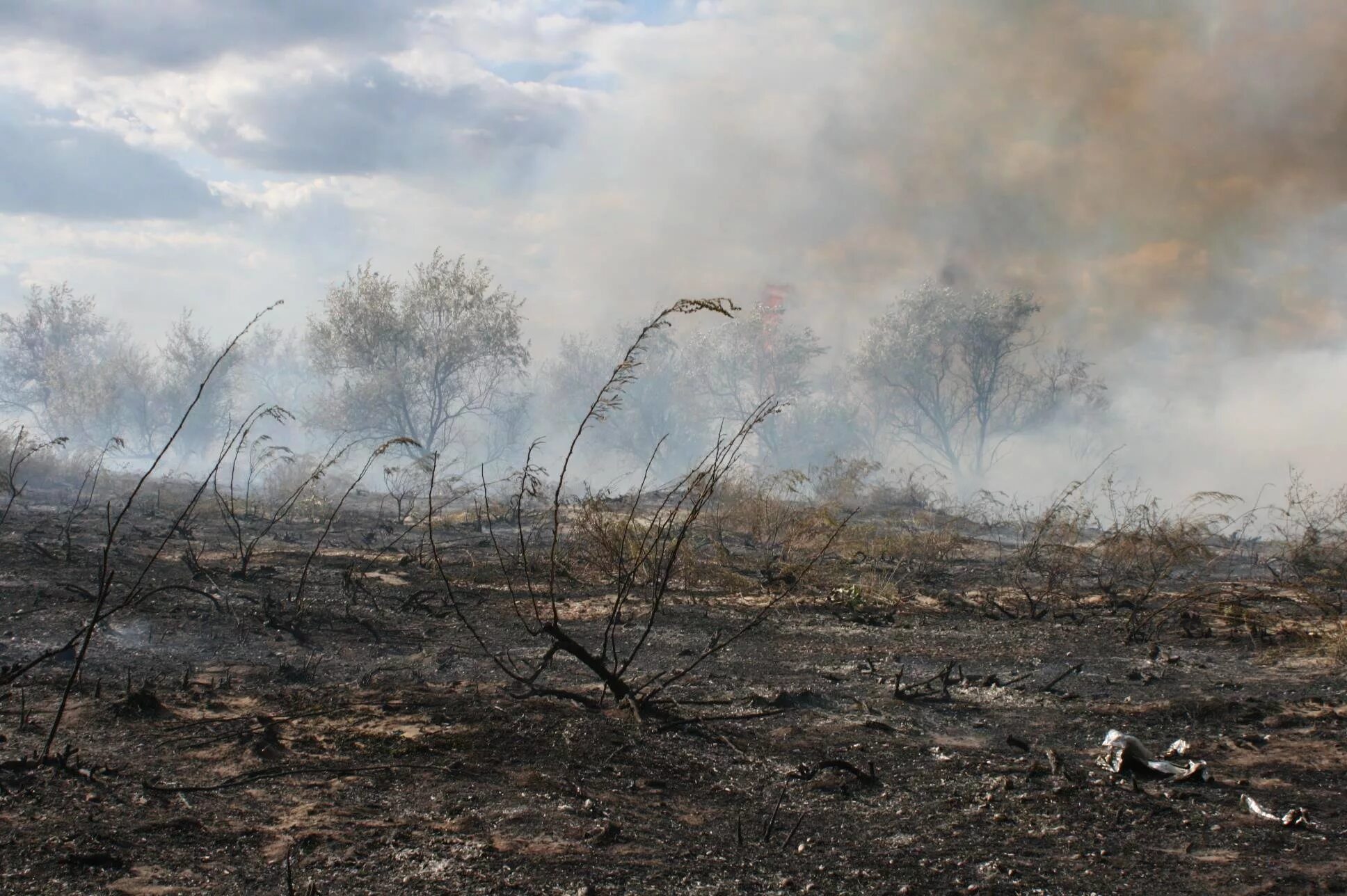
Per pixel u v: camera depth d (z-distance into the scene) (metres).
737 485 19.02
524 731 5.77
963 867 4.21
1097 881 4.11
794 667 8.43
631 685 7.27
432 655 8.17
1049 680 8.17
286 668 7.23
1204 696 7.48
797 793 5.14
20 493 15.96
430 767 5.11
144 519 17.45
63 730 5.51
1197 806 5.10
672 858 4.15
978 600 12.47
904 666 8.63
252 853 3.97
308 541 16.19
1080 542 17.73
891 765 5.68
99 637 8.07
